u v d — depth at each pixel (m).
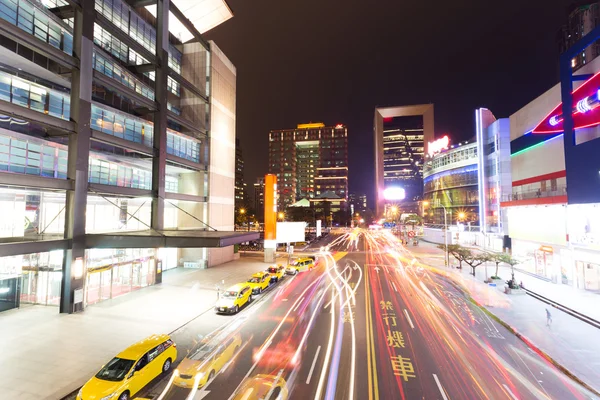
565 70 28.56
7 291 21.42
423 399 11.43
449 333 17.83
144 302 23.77
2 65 20.23
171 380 12.80
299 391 11.91
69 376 12.95
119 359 11.95
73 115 21.84
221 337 17.20
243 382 12.59
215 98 40.69
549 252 31.88
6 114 17.81
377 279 32.78
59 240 20.44
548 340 16.62
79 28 22.05
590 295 25.45
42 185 19.55
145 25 32.91
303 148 195.38
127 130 29.06
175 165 34.53
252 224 109.94
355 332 17.91
